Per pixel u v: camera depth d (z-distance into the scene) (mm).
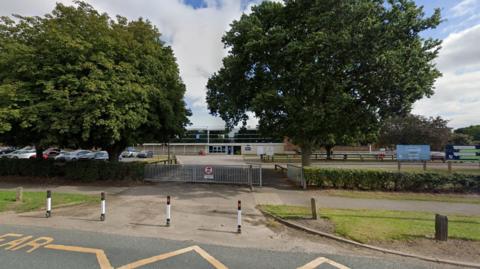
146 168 17453
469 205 11664
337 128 15742
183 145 73312
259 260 5816
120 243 6695
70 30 14859
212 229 8078
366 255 6254
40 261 5508
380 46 13625
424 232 7648
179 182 17062
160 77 17438
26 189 14414
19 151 35844
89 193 13453
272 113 16547
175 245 6645
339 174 15148
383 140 51844
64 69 14352
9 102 14164
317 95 15656
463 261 5883
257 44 15695
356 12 13617
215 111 20641
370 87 14242
